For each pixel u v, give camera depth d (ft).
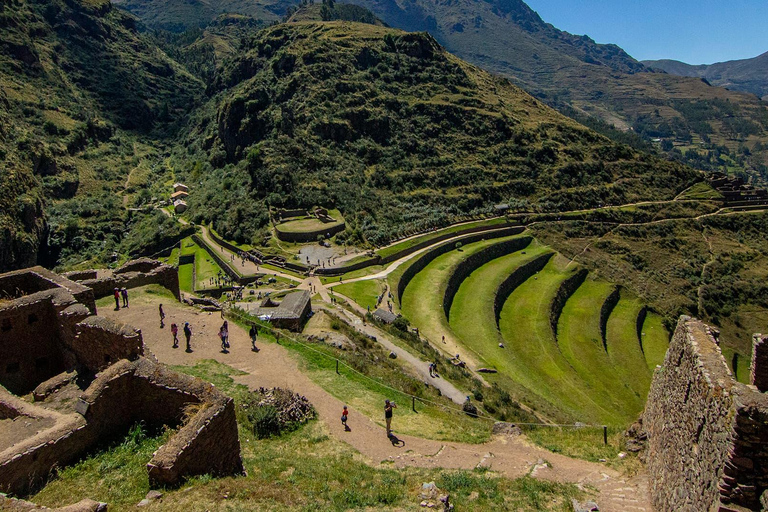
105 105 617.62
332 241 320.29
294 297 151.02
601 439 73.51
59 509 38.58
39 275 80.18
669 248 368.48
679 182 461.37
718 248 372.58
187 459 49.47
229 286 265.34
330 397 84.58
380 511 50.06
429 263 297.33
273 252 309.83
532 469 61.93
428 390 110.63
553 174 429.79
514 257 326.65
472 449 71.00
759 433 35.47
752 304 326.44
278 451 64.08
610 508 50.60
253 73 558.15
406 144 427.33
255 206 360.89
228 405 54.70
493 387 153.17
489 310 241.14
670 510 45.57
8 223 337.11
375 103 455.63
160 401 57.00
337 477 58.03
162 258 362.12
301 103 433.07
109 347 62.85
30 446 48.14
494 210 380.58
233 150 456.86
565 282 298.97
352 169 391.65
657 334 273.95
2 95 469.98
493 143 453.17
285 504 48.60
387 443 71.46
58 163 449.89
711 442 40.14
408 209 366.02
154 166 546.26
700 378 44.80
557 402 168.04
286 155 388.16
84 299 75.15
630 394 195.72
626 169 461.37
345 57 493.36
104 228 407.85
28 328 69.97
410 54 529.86
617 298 305.12
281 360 95.30
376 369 108.58
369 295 237.86
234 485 49.65
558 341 235.61
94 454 52.70
